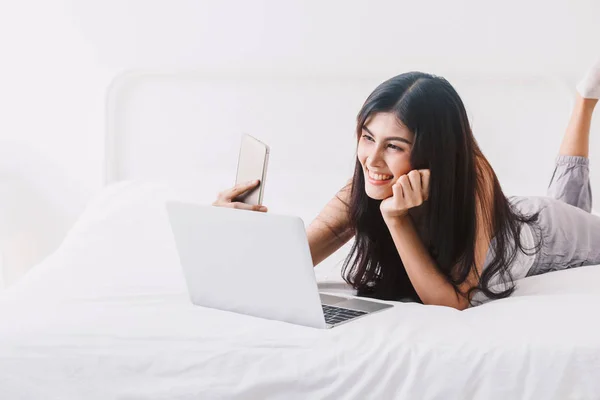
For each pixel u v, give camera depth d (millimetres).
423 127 1446
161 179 2305
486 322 1217
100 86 2564
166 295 1458
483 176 1497
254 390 1103
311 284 1223
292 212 2170
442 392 1070
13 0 2559
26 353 1156
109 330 1201
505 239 1528
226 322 1256
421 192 1425
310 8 2475
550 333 1140
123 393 1124
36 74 2582
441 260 1465
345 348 1128
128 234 1938
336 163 2486
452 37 2441
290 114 2488
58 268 1702
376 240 1603
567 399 1062
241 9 2500
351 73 2432
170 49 2539
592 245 1722
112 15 2541
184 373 1131
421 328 1188
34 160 2611
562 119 2395
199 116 2525
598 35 2393
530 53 2426
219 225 1305
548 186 2135
